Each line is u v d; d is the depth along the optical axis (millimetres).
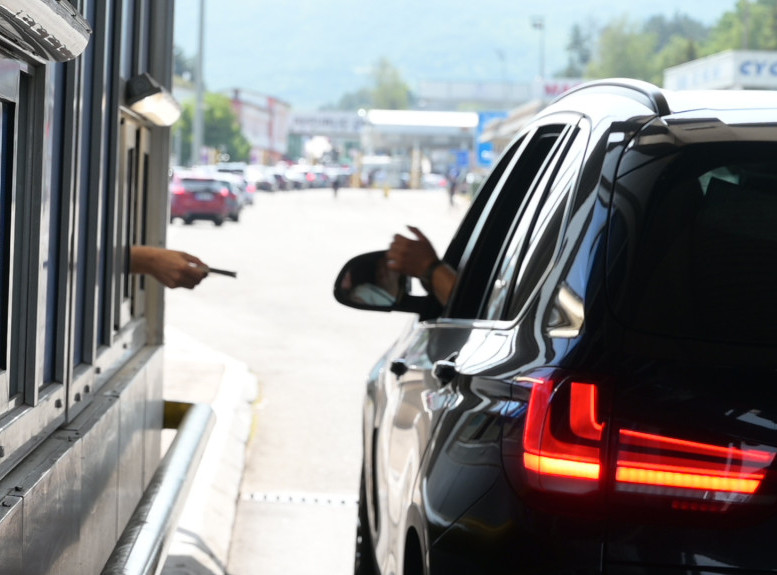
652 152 2773
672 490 2436
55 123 3797
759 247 2631
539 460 2537
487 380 2879
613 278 2604
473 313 3799
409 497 3357
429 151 161125
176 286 5637
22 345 3467
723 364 2488
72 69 3875
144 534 3752
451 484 2842
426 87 146375
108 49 4793
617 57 184750
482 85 147000
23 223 3441
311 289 24141
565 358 2561
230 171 101125
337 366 14695
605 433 2482
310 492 8680
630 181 2740
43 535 3344
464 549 2684
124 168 5344
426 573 2895
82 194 4418
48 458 3527
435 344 3869
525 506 2543
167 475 4480
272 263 30078
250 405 11891
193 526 7023
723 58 75562
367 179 130500
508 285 3293
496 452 2674
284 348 16109
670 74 90500
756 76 73375
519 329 2906
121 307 5453
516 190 4020
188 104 161750
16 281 3420
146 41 5988
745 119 2863
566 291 2709
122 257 5387
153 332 6355
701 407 2451
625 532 2453
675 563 2422
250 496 8484
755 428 2430
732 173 2727
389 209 71375
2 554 2879
